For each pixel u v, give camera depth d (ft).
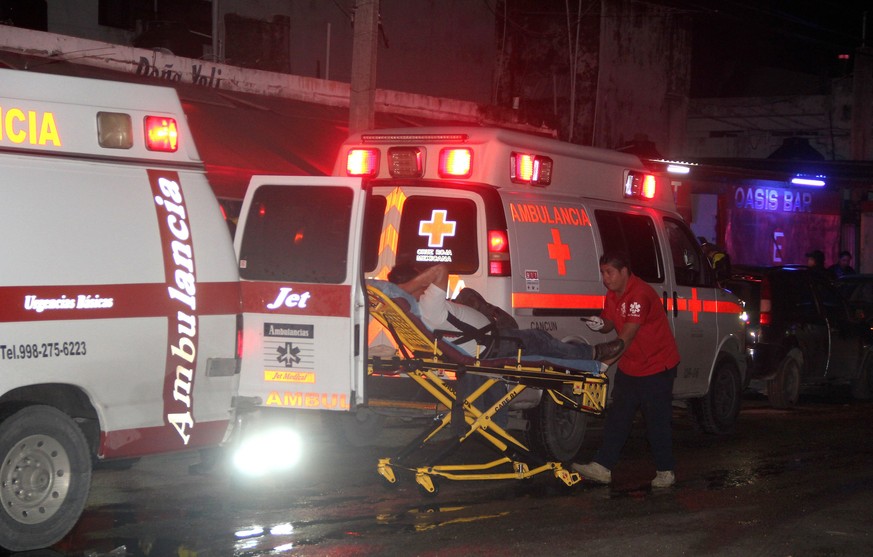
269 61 66.80
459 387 24.88
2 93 18.98
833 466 29.53
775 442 33.88
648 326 25.75
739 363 36.35
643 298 25.48
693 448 32.45
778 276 43.55
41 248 18.99
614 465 27.99
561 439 28.73
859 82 110.93
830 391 50.75
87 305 19.52
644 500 24.48
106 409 19.95
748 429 36.96
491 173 27.91
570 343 28.76
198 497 23.27
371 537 20.31
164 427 20.92
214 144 49.16
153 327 20.57
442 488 25.12
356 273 24.61
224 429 22.15
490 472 27.04
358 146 29.63
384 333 27.76
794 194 94.63
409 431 33.58
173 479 25.14
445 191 27.96
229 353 22.04
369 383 27.17
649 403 25.86
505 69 90.79
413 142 28.86
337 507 22.72
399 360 24.67
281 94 61.72
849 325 46.11
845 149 120.67
